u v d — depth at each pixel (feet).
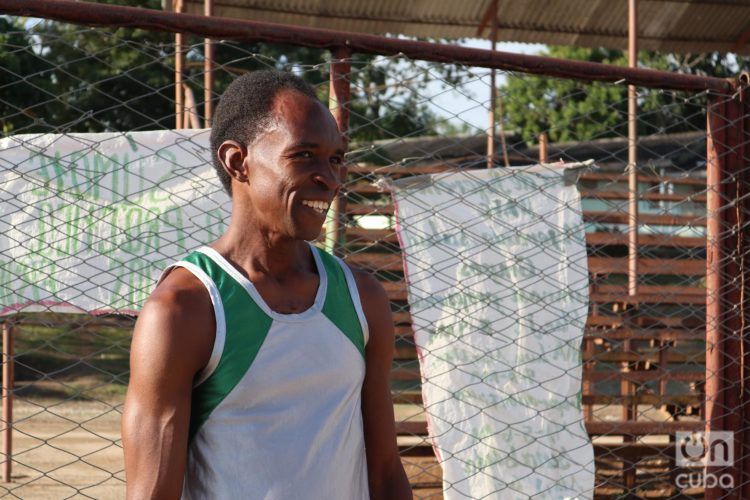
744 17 31.45
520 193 10.09
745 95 10.64
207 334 5.22
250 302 5.34
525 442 9.90
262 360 5.29
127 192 9.02
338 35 9.25
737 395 10.82
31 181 8.82
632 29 25.71
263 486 5.18
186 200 9.11
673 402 18.34
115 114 44.09
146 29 8.71
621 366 21.22
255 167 5.53
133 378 5.18
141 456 5.07
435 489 16.28
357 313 5.79
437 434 9.78
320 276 5.74
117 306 8.96
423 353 9.78
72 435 24.43
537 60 9.82
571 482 9.96
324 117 5.59
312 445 5.34
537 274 10.02
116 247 8.96
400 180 9.86
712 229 10.82
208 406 5.28
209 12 22.12
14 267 8.78
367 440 6.16
